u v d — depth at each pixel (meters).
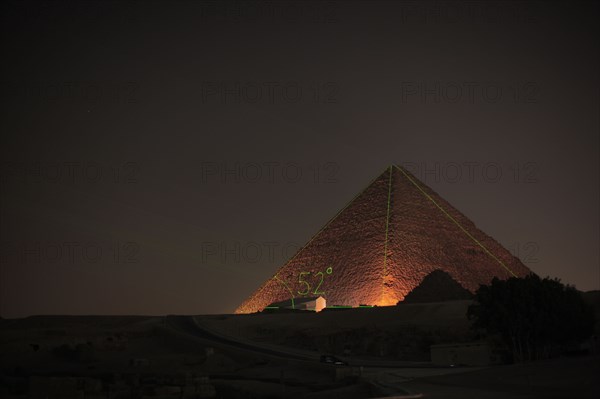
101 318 175.00
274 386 74.81
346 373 77.69
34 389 72.88
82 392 71.81
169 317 168.62
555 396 42.50
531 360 80.44
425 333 112.56
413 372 75.44
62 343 117.31
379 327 121.94
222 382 78.75
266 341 129.75
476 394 47.06
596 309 121.25
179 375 83.56
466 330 109.50
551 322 79.56
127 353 117.38
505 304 82.12
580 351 85.00
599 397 40.59
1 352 112.62
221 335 135.38
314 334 125.06
